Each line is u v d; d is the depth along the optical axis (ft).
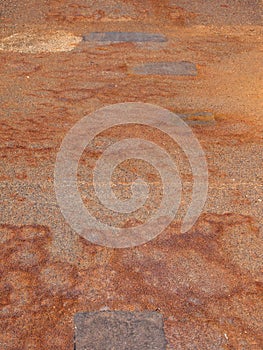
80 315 10.03
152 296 10.50
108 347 9.36
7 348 9.38
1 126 16.42
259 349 9.46
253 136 16.38
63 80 20.35
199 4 29.01
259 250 11.77
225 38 25.46
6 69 21.33
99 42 24.38
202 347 9.44
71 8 28.07
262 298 10.54
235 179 14.02
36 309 10.16
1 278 10.82
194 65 22.26
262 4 28.94
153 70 21.56
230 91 19.89
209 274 11.08
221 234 12.16
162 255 11.55
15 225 12.21
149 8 28.48
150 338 9.56
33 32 25.45
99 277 10.92
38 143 15.42
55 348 9.41
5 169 14.14
